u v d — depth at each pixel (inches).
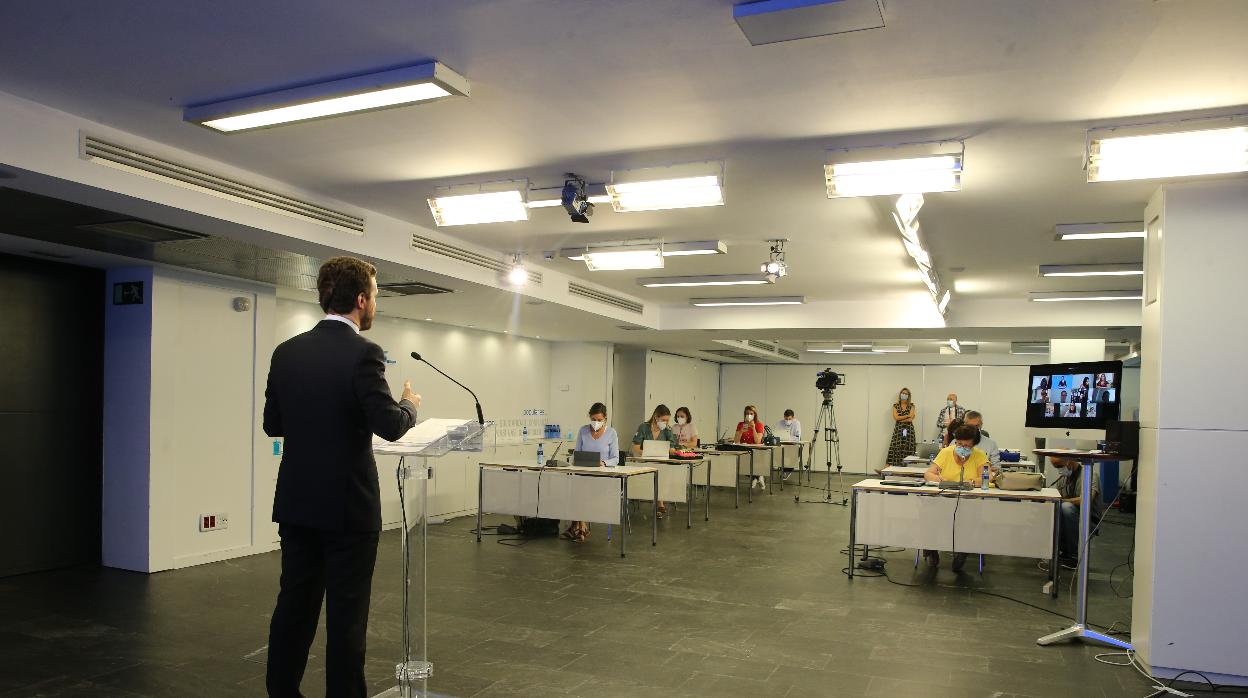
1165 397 158.2
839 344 615.8
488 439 404.5
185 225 175.2
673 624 192.2
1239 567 153.2
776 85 124.9
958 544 241.3
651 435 407.8
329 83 125.3
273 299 273.4
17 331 226.4
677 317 403.5
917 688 149.8
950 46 109.3
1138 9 97.5
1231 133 132.1
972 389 665.0
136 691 141.7
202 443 251.1
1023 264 273.1
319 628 184.2
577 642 175.5
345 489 93.4
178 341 244.4
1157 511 157.9
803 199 194.1
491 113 139.6
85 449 241.6
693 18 103.0
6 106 130.5
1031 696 146.3
